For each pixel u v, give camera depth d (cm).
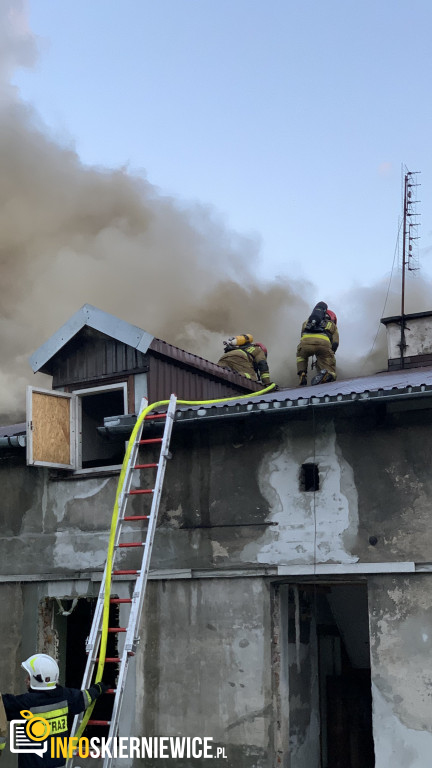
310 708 1056
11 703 641
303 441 996
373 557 934
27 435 1084
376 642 916
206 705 980
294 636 1031
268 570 981
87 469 1127
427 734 870
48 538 1123
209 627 999
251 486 1013
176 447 1065
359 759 1115
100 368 1181
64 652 1129
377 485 949
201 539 1023
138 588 855
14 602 1130
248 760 945
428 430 938
